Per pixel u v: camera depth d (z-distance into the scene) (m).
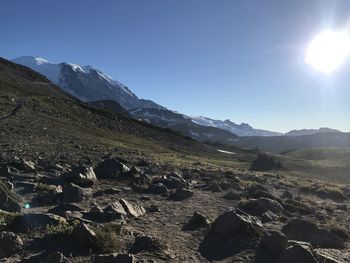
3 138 46.44
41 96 142.88
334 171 99.69
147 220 15.12
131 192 21.02
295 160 114.19
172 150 120.12
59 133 67.56
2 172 22.62
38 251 10.75
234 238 12.58
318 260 10.35
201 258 11.32
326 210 20.45
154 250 11.34
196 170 34.22
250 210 17.45
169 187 23.42
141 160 38.59
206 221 14.71
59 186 20.08
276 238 11.33
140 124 175.75
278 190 28.47
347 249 12.29
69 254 10.55
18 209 14.83
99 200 18.41
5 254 10.45
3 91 126.88
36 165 26.52
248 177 33.97
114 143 79.88
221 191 22.88
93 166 29.30
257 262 10.86
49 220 12.62
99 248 10.96
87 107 159.12
